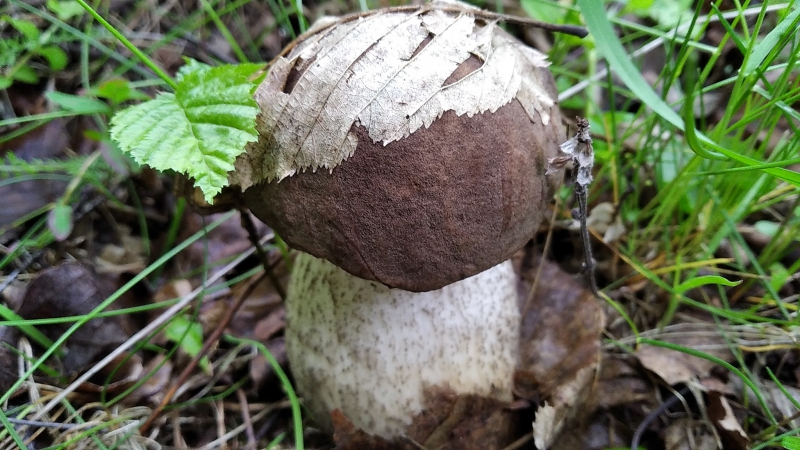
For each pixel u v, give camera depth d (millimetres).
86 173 216
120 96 204
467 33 143
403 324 165
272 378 204
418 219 135
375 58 137
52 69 239
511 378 187
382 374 167
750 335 193
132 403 188
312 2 313
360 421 173
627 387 190
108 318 194
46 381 182
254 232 187
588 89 243
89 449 172
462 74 137
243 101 139
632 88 132
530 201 146
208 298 220
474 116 136
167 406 185
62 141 234
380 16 145
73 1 233
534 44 312
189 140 139
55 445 165
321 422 186
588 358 193
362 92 135
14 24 220
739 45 161
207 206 156
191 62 172
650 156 228
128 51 258
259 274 223
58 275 191
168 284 221
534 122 145
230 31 294
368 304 164
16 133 222
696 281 173
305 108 137
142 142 138
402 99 134
